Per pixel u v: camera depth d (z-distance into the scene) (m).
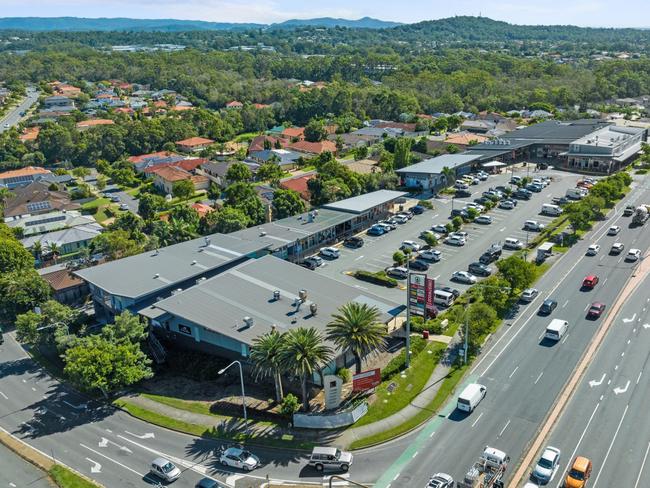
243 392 73.38
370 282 116.00
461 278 113.25
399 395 78.50
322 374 78.75
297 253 128.62
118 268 108.00
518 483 61.56
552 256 124.62
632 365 82.12
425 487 61.78
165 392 84.06
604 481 61.00
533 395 76.62
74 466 68.75
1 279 114.44
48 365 96.50
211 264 108.50
